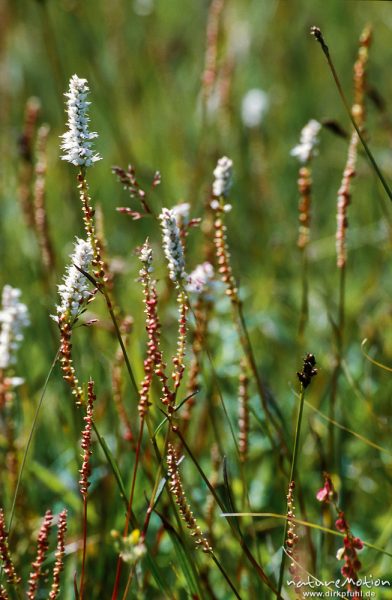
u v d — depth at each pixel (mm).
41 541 2717
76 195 6090
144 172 6395
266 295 5488
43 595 3396
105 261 3521
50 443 4441
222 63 6180
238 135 6773
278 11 8312
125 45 7984
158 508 3523
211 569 3432
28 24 8281
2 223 5938
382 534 3492
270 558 3406
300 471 3982
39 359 4590
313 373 2547
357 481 4051
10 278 5508
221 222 3064
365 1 8547
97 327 4410
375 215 6008
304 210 3672
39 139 4047
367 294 5234
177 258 2588
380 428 4031
